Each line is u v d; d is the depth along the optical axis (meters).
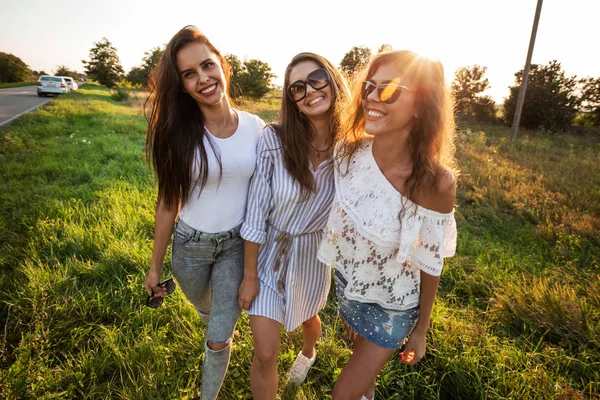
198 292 1.94
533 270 3.33
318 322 2.00
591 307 2.69
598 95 19.03
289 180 1.64
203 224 1.75
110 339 2.16
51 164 5.86
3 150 6.67
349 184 1.53
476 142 10.80
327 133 1.71
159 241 1.86
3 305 2.46
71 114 13.22
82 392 1.88
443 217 1.38
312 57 1.58
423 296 1.54
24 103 17.48
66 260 3.00
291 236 1.73
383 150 1.43
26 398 1.81
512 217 4.86
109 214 3.86
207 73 1.59
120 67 46.66
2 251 3.12
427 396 2.02
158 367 2.03
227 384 2.04
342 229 1.56
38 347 2.11
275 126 1.71
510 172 6.91
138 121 12.38
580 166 8.07
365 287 1.52
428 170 1.32
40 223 3.52
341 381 1.50
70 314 2.40
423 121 1.33
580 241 4.02
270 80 23.84
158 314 2.45
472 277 3.18
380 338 1.51
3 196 4.32
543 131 18.78
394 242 1.42
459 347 2.28
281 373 2.12
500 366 2.08
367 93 1.34
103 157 6.68
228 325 1.74
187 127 1.66
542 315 2.59
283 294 1.72
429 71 1.30
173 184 1.71
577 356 2.29
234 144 1.70
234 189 1.74
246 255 1.69
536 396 1.91
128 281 2.73
